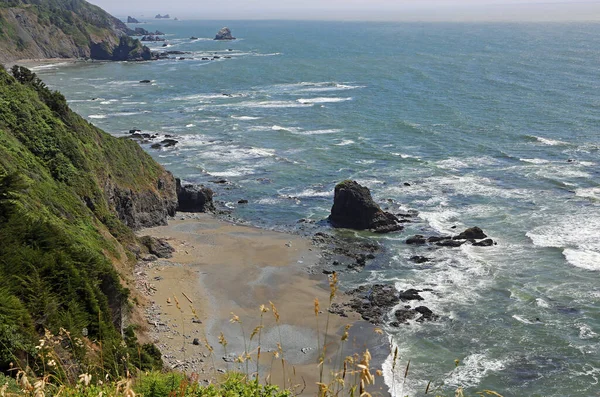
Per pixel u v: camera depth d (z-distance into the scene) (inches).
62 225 1496.1
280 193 2743.6
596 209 2380.7
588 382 1309.1
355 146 3464.6
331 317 1599.4
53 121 2003.0
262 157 3304.6
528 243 2089.1
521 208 2427.4
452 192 2655.0
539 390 1284.4
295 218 2442.2
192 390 524.1
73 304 1018.1
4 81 2003.0
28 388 396.2
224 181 2898.6
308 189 2785.4
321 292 1760.6
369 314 1612.9
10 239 1079.6
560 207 2420.0
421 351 1434.5
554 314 1606.8
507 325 1555.1
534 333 1513.3
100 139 2300.7
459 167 3006.9
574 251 2000.5
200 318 1561.3
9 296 879.7
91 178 1955.0
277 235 2246.6
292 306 1659.7
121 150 2388.0
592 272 1846.7
